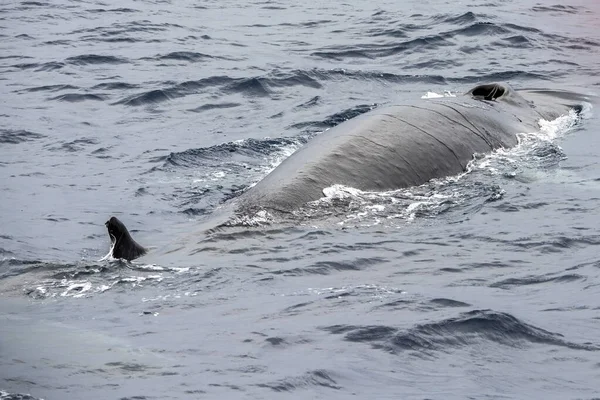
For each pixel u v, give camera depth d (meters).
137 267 40.03
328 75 85.31
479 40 97.88
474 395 28.48
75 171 59.47
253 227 44.84
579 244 43.69
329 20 111.81
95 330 33.12
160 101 78.00
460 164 54.38
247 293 37.28
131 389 28.02
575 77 83.50
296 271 39.88
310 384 28.75
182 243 43.12
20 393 27.66
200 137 67.19
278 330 32.97
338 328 33.19
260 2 125.38
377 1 122.88
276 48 97.38
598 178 53.66
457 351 31.78
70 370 29.41
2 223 49.69
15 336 32.56
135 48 97.00
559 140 60.81
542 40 98.19
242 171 58.31
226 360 30.34
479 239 44.44
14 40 100.69
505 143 58.50
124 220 49.69
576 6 117.94
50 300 36.59
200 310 35.28
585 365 30.86
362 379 29.34
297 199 47.38
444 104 60.34
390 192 49.84
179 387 28.20
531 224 46.50
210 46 98.31
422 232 45.38
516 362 31.06
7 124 70.62
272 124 70.38
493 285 38.69
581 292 37.69
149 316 34.66
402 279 39.25
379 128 54.41
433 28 103.38
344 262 41.16
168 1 125.50
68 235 47.81
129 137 67.56
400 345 31.97
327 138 53.59
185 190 54.62
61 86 82.25
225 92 80.38
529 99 68.81
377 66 89.12
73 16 113.75
